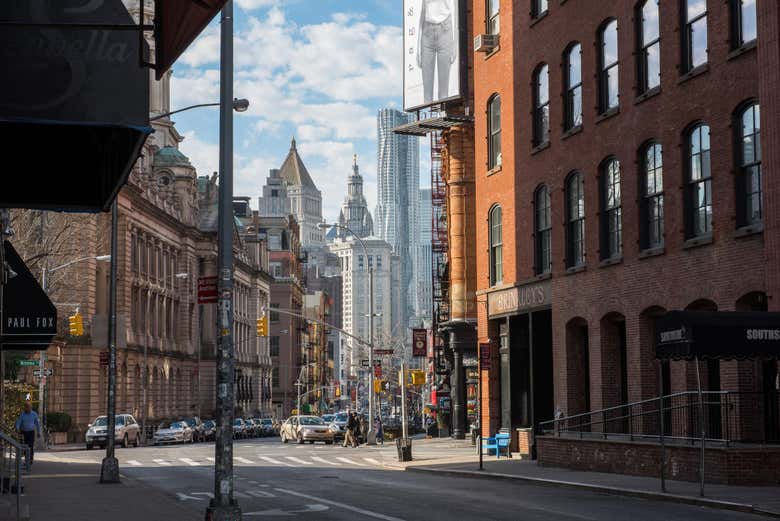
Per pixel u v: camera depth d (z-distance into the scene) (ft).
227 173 52.39
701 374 90.84
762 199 81.25
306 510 68.85
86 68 32.24
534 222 125.70
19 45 31.94
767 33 80.64
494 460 125.18
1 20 31.53
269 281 496.23
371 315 198.29
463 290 176.24
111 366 94.58
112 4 32.40
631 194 102.32
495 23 139.54
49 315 86.33
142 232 293.02
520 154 129.39
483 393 140.97
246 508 70.90
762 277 81.61
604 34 109.60
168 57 32.04
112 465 92.53
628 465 92.22
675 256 94.07
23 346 96.94
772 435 81.30
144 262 297.33
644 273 99.50
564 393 116.67
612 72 107.65
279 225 574.15
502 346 136.87
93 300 248.32
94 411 248.73
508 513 64.54
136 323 287.28
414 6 175.63
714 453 77.66
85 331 242.37
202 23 29.48
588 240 111.45
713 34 88.48
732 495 68.59
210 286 63.57
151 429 284.20
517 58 130.31
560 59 118.73
